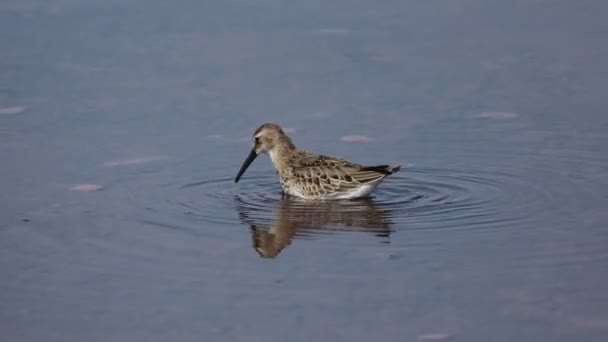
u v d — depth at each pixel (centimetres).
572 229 1833
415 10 3095
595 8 3067
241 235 1838
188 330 1490
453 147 2288
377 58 2756
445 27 2958
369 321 1505
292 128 2373
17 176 2102
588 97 2500
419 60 2741
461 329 1480
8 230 1845
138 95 2541
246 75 2658
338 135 2341
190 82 2622
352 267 1688
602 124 2359
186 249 1767
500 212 1941
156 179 2120
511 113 2439
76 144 2269
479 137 2328
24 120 2389
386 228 1864
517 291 1590
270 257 1731
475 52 2788
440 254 1734
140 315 1536
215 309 1550
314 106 2484
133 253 1752
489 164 2209
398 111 2461
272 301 1570
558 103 2477
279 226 1884
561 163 2195
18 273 1675
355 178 2031
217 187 2117
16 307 1566
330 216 1945
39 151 2228
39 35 2906
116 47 2828
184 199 2034
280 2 3162
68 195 2017
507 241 1784
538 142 2295
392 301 1563
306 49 2814
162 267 1694
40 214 1923
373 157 2245
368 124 2397
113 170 2148
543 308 1535
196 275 1662
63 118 2406
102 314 1541
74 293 1608
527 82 2595
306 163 2084
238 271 1677
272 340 1461
